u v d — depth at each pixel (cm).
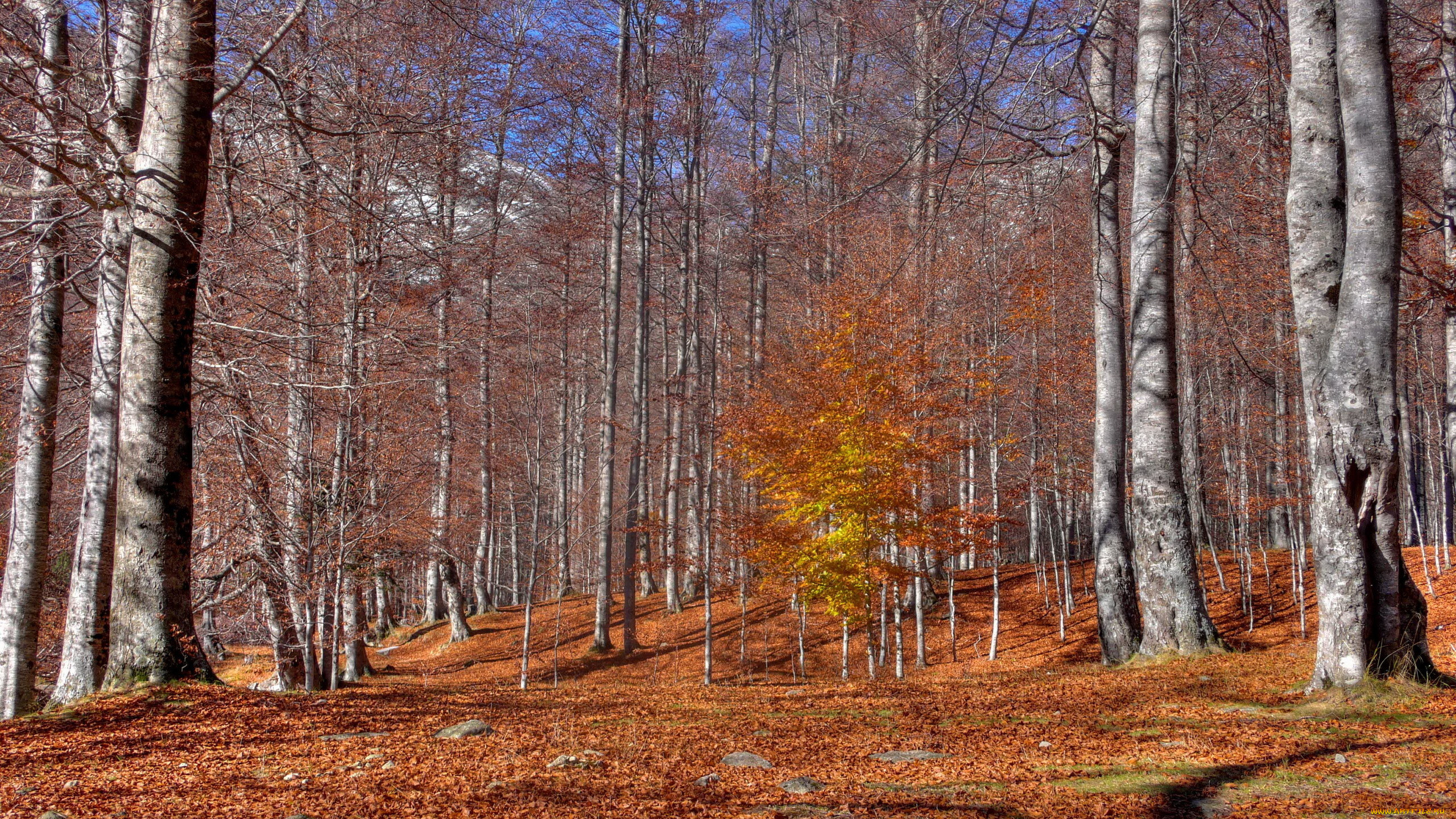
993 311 1772
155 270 813
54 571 1577
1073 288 1900
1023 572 2391
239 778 509
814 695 889
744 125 3056
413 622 3128
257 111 1027
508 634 2542
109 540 959
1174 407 1074
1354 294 655
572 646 2323
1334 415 664
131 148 922
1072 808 425
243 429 1081
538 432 2998
